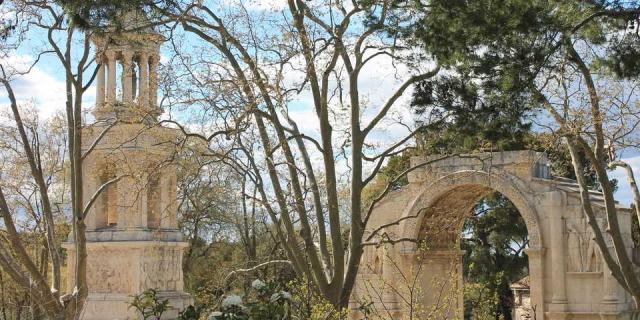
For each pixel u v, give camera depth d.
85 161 53.22
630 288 40.12
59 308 29.41
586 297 57.34
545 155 59.72
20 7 31.06
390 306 60.94
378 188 70.56
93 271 53.94
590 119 39.16
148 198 55.31
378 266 63.28
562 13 31.81
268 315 20.95
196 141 37.91
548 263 58.88
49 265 67.62
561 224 58.53
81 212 31.28
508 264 84.31
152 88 39.47
